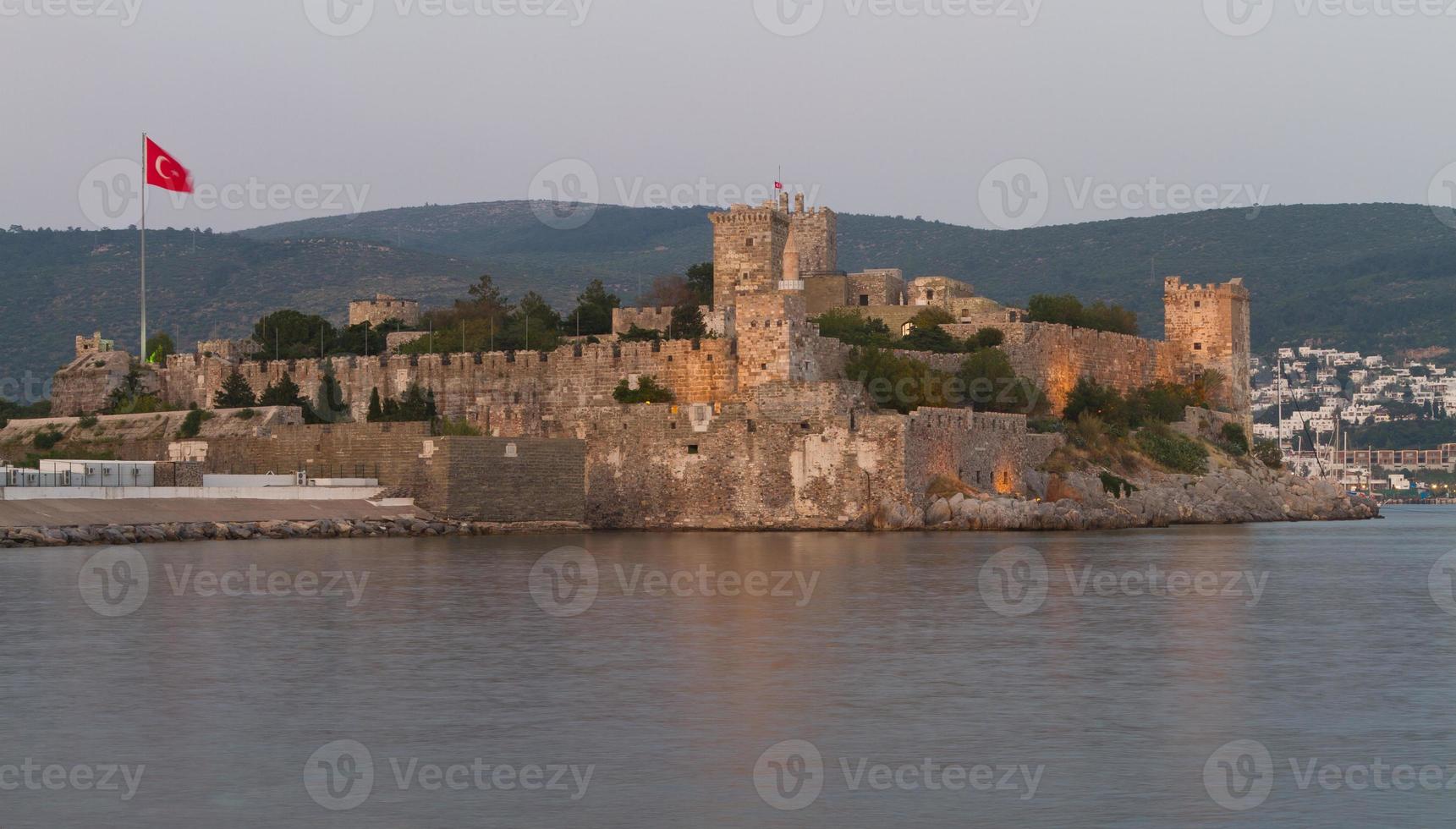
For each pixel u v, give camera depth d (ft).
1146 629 190.49
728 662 164.35
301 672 158.61
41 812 110.63
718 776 118.83
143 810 111.14
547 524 394.93
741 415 399.65
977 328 522.47
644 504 406.82
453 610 208.13
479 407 467.93
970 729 132.98
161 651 172.14
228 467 433.48
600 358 456.45
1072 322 583.99
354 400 488.44
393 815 109.81
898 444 386.11
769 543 337.52
